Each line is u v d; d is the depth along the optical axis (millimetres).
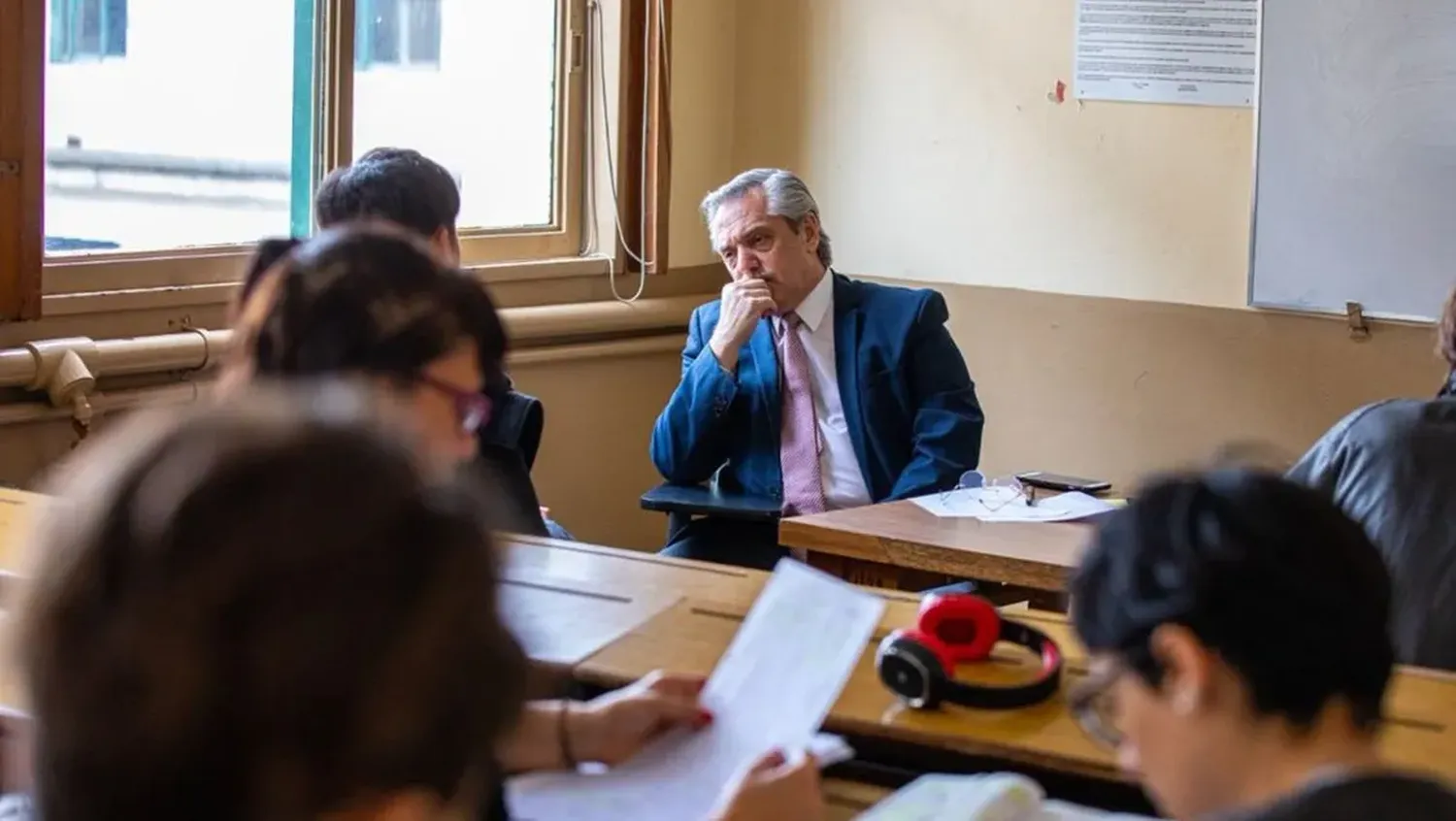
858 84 4141
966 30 3965
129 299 3162
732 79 4316
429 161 2514
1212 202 3689
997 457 4043
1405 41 3398
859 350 3160
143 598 520
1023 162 3924
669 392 4270
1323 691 941
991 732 1375
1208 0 3623
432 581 546
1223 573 949
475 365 1292
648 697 1375
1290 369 3639
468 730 555
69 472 600
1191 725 965
